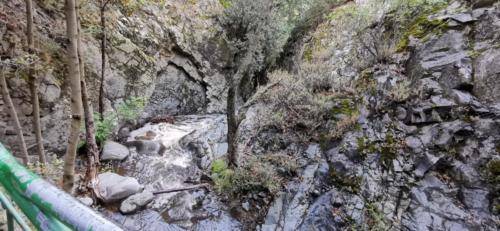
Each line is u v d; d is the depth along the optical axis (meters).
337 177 5.25
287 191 5.32
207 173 6.25
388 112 5.69
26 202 0.78
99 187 5.45
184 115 9.43
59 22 6.23
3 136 5.36
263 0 8.67
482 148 4.58
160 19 8.82
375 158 5.23
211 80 10.11
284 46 10.12
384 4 8.02
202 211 5.34
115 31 7.53
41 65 5.06
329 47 8.44
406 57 6.39
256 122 6.92
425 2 6.97
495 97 4.84
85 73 6.79
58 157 6.23
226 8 9.98
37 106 4.89
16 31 5.31
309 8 9.82
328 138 5.90
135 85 8.01
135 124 8.05
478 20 5.70
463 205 4.34
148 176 6.33
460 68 5.30
